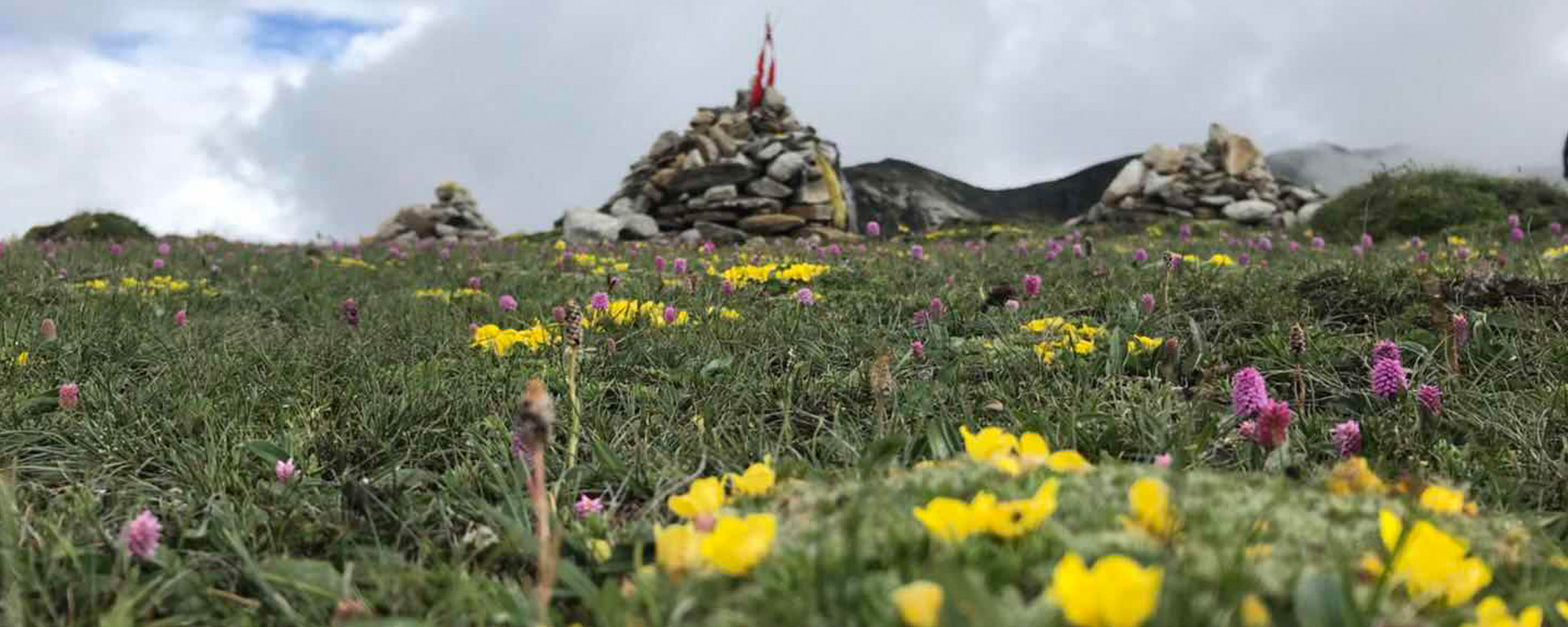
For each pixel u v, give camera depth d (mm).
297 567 2316
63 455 3611
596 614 1836
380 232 23719
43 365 4742
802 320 5660
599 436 3670
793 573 1647
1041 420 3322
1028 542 1690
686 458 3449
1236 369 4613
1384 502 2035
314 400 4070
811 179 20312
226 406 4082
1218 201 21562
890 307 6270
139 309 6840
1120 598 1333
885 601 1497
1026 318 5637
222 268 11148
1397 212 16766
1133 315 5336
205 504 3070
